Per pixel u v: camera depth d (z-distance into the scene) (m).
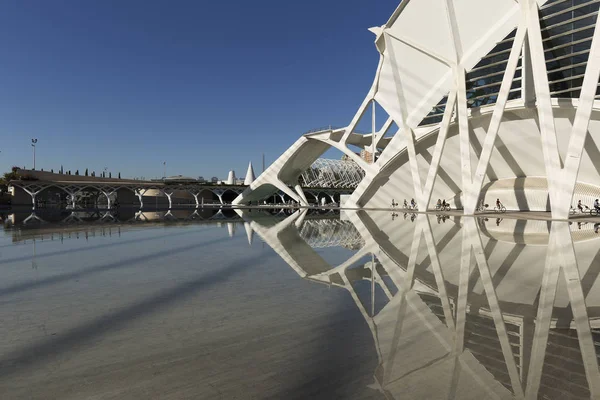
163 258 8.58
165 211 42.12
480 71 27.80
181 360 2.91
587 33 22.41
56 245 11.13
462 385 2.41
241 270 7.03
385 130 38.75
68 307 4.51
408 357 2.92
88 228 17.69
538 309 4.25
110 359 2.94
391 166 36.06
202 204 67.12
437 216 22.83
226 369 2.74
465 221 18.34
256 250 9.93
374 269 6.94
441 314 4.11
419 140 32.22
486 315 4.04
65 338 3.43
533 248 9.02
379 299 4.79
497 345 3.16
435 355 2.95
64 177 63.31
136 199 70.94
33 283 5.90
